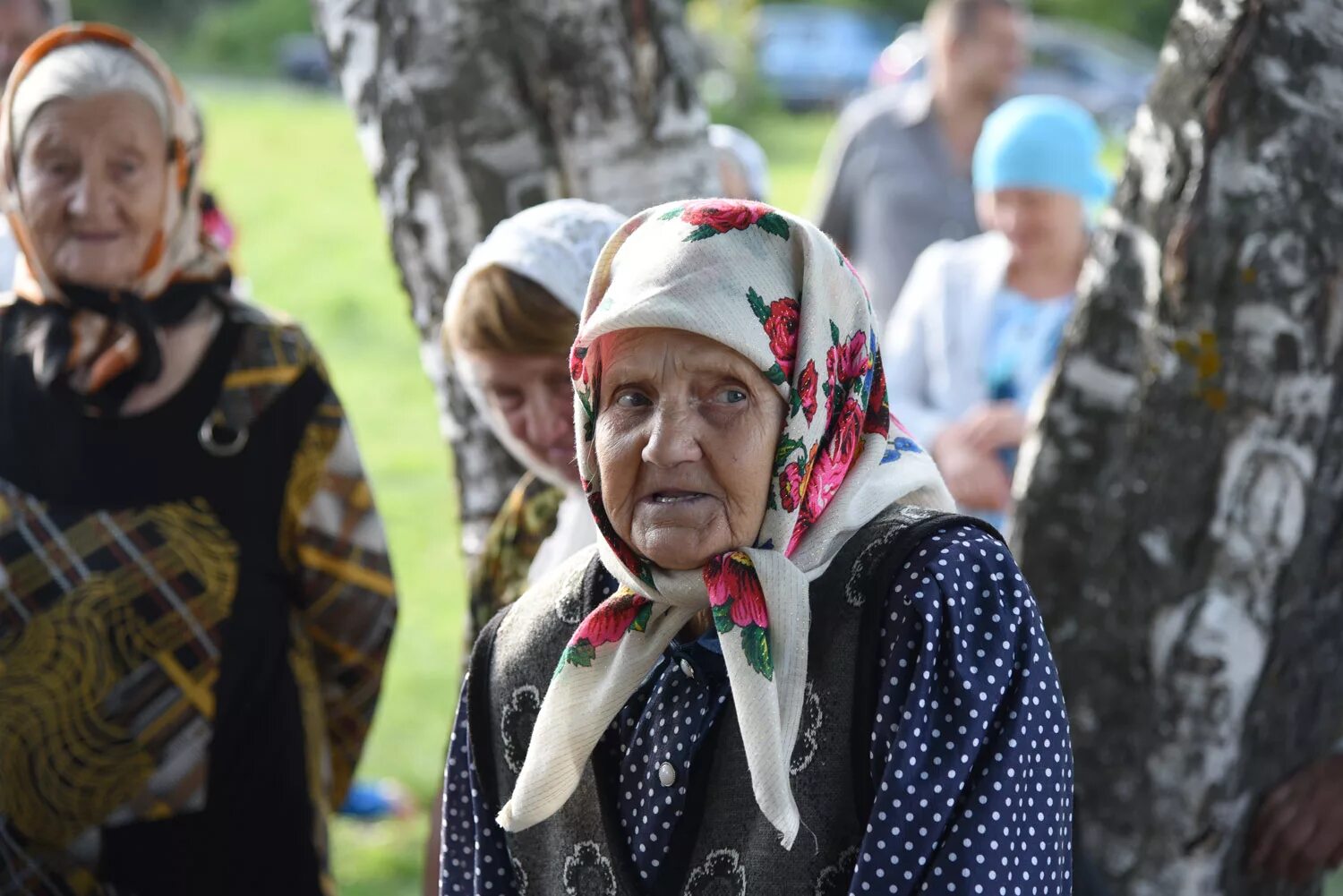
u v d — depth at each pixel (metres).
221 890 3.44
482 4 3.59
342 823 5.89
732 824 2.17
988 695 2.05
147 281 3.47
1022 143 5.06
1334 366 2.95
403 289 3.85
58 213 3.40
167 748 3.39
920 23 32.97
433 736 6.76
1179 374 3.02
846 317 2.17
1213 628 3.05
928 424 5.16
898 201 6.93
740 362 2.10
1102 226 3.18
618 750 2.30
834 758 2.10
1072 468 3.18
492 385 3.07
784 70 29.56
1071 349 3.20
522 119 3.64
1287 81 2.88
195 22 34.66
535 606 2.45
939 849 2.04
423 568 9.00
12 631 3.35
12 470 3.41
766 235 2.15
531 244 3.00
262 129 24.33
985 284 5.21
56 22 5.19
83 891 3.38
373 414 12.13
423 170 3.68
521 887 2.42
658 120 3.66
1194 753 3.10
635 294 2.11
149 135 3.44
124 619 3.36
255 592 3.47
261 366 3.53
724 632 2.07
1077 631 3.19
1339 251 2.90
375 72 3.70
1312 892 3.22
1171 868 3.16
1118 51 27.83
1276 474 2.98
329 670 3.73
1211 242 2.95
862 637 2.10
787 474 2.12
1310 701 3.12
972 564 2.11
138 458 3.42
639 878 2.23
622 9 3.62
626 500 2.16
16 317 3.51
